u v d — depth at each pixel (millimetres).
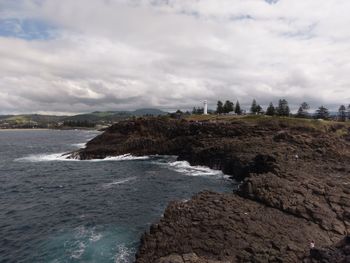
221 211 30469
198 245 25297
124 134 97250
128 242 29562
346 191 35031
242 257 23484
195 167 71125
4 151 115500
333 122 97000
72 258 26703
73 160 86688
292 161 53094
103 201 43531
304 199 32531
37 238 31047
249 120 92250
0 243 30141
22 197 46969
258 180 36719
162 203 42062
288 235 26422
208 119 106188
